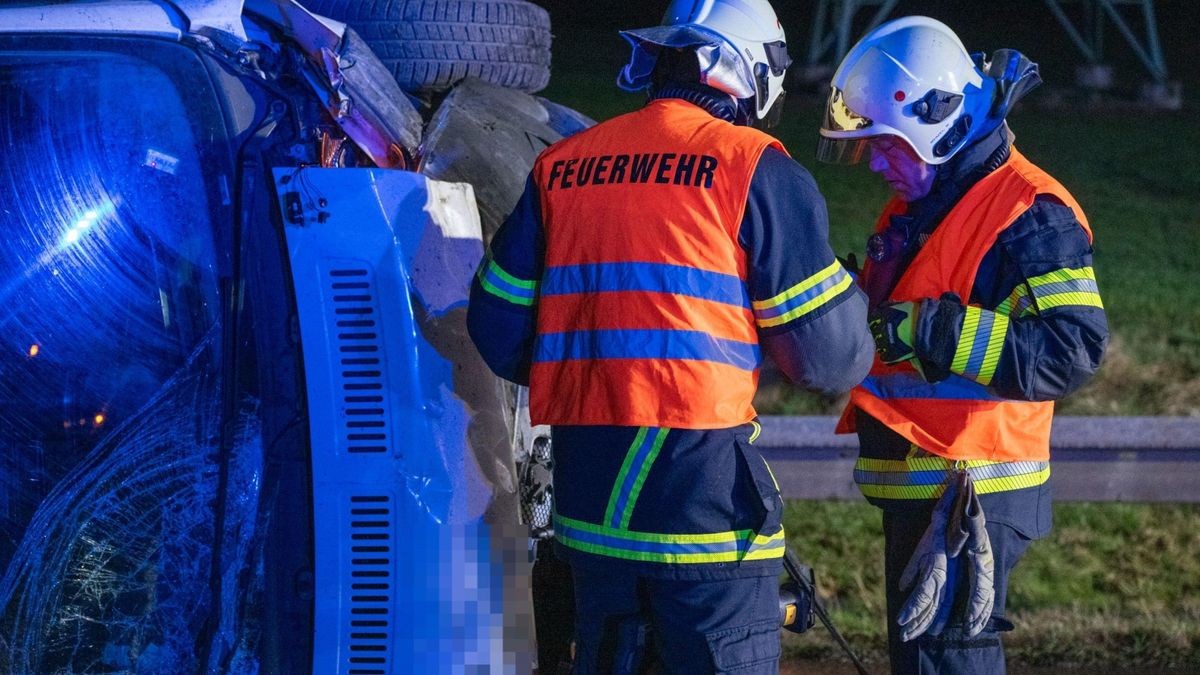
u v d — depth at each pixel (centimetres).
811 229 280
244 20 294
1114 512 589
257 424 269
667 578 279
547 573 333
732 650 279
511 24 402
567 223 291
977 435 328
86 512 277
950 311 311
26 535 277
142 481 276
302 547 270
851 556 562
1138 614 511
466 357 286
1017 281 320
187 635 273
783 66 309
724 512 279
